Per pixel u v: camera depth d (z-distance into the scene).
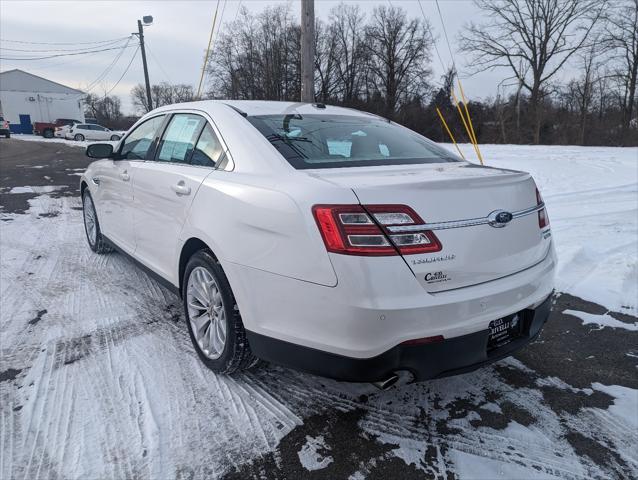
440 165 2.71
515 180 2.40
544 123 37.00
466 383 2.77
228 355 2.55
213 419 2.38
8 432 2.24
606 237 5.74
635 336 3.36
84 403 2.47
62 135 35.19
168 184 3.04
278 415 2.42
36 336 3.20
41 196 8.61
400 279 1.92
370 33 49.84
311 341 2.08
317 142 2.71
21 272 4.46
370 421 2.40
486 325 2.13
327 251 1.95
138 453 2.13
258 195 2.28
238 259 2.33
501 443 2.26
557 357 3.08
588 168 12.58
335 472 2.06
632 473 2.09
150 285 4.18
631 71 37.69
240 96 42.88
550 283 2.53
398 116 46.62
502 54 41.72
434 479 2.03
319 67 50.12
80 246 5.39
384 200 1.95
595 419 2.46
